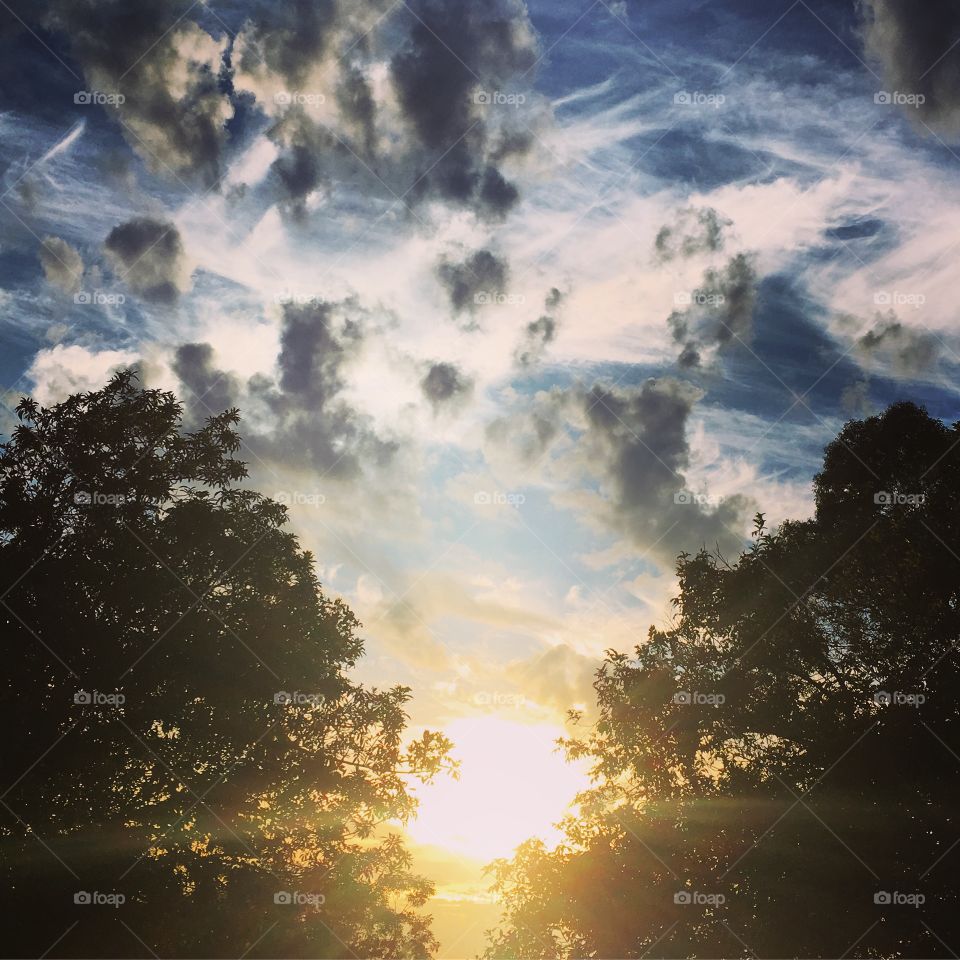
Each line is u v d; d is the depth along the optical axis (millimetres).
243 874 20016
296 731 22109
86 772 18344
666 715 22547
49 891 17828
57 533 19781
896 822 18109
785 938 18406
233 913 19156
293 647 21953
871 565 20266
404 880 23500
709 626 23625
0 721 17422
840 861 18250
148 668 18891
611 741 23719
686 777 22094
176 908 18703
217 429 22391
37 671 18453
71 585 19281
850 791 18641
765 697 21500
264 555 22047
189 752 20062
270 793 21375
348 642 23812
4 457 20250
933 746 17656
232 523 22000
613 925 21125
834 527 22766
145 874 18594
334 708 23234
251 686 20328
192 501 21188
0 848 17609
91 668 18688
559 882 22031
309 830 22297
